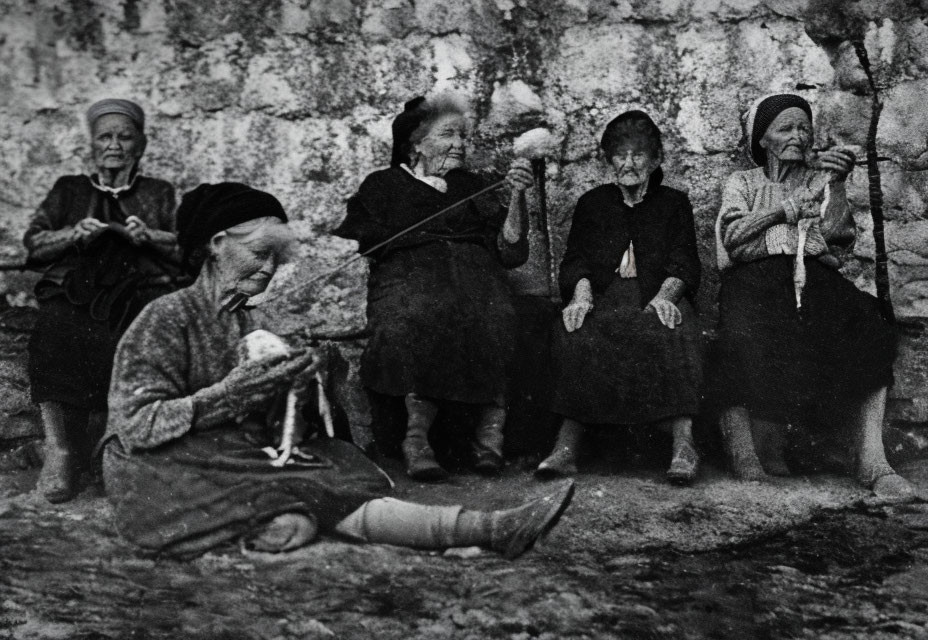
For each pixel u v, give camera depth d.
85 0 8.84
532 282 8.50
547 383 8.05
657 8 8.99
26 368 8.24
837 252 8.44
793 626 7.05
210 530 7.10
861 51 8.97
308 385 7.41
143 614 6.83
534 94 8.89
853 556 7.44
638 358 7.92
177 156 8.73
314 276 8.59
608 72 8.92
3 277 8.52
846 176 8.61
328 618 6.87
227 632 6.77
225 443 7.25
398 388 7.75
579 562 7.25
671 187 8.48
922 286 8.73
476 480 7.78
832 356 8.13
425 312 7.84
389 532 7.17
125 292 8.05
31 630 6.70
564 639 6.87
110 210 8.34
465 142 8.46
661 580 7.21
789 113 8.52
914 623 7.08
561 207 8.70
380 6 8.95
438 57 8.91
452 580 7.07
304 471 7.22
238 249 7.57
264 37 8.88
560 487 7.27
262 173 8.75
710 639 6.96
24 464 8.00
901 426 8.41
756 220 8.33
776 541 7.49
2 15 8.77
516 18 8.97
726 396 8.09
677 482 7.82
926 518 7.70
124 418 7.25
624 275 8.21
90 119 8.51
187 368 7.43
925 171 8.88
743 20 8.99
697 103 8.90
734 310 8.22
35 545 7.20
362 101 8.85
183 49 8.84
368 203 8.25
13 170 8.66
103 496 7.63
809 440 8.16
